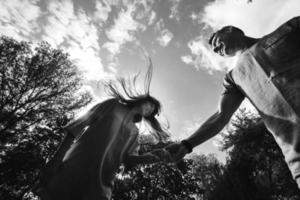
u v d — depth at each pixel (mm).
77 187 1723
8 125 20859
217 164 12117
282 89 1093
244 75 1349
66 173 1765
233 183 10789
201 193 28562
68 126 1902
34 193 1656
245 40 1438
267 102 1173
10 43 22172
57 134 21594
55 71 22859
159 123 2604
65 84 23375
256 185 10594
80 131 1935
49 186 1679
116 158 2133
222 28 1546
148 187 28844
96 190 1792
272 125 1156
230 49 1480
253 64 1266
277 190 12945
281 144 1095
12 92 21609
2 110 21078
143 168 28906
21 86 21859
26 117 21656
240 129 15977
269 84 1158
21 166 20453
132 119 2367
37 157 20797
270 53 1182
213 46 1585
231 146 15891
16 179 20609
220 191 10758
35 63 22375
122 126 2232
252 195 10188
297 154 996
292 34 1128
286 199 12953
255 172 11727
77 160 1840
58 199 1654
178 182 28844
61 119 22609
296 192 12734
